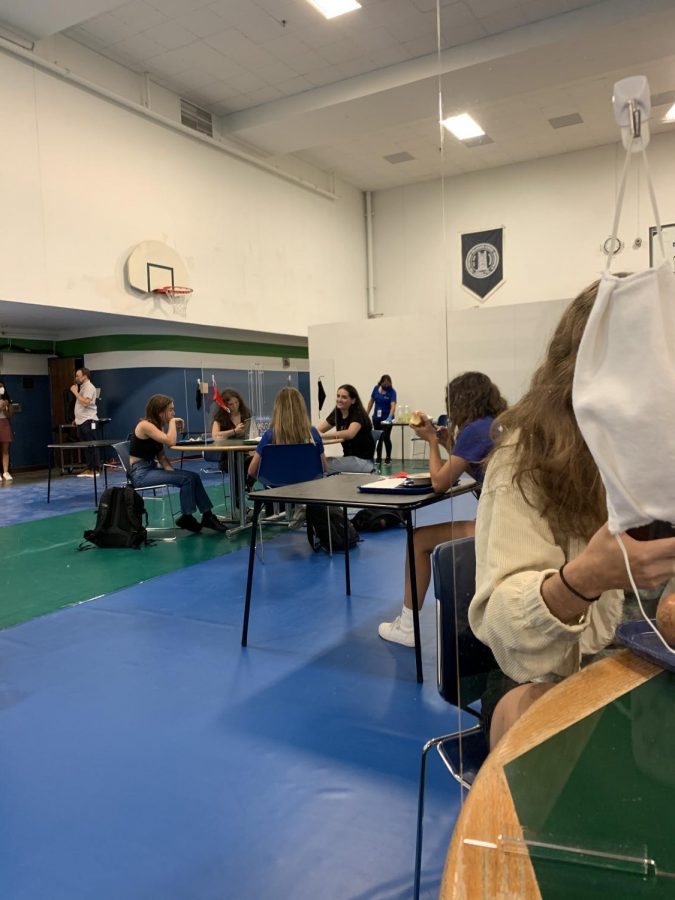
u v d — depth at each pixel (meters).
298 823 1.42
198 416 9.38
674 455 0.46
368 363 8.70
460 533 0.99
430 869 1.26
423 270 10.67
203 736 1.80
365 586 3.18
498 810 0.45
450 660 1.07
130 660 2.35
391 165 9.91
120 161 7.09
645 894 0.38
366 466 4.61
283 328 9.49
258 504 2.43
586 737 0.54
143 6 6.01
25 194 6.17
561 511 0.73
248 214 8.84
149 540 4.32
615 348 0.47
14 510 5.73
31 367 9.48
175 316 7.86
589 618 0.75
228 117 8.29
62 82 6.46
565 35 5.48
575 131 2.53
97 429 8.99
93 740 1.80
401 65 7.06
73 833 1.40
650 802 0.45
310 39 6.61
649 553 0.58
